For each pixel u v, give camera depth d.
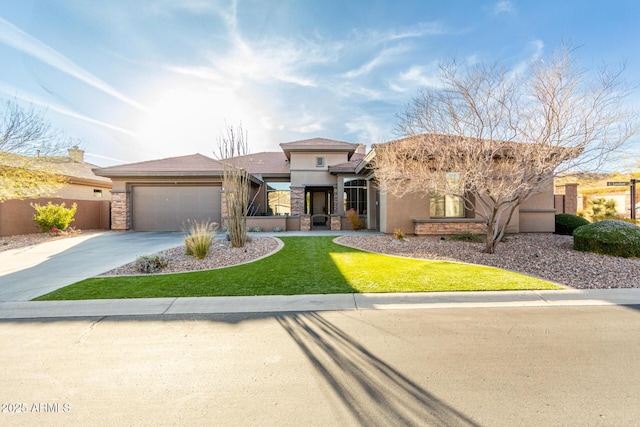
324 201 23.69
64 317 4.86
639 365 3.40
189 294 5.84
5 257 9.83
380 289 6.07
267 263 8.48
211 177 18.20
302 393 2.95
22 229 15.76
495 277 6.89
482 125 8.52
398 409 2.71
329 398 2.87
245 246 11.10
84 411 2.70
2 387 3.05
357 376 3.22
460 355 3.63
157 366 3.44
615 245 8.99
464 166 9.09
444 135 9.12
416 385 3.05
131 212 18.66
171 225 18.70
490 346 3.85
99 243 12.88
